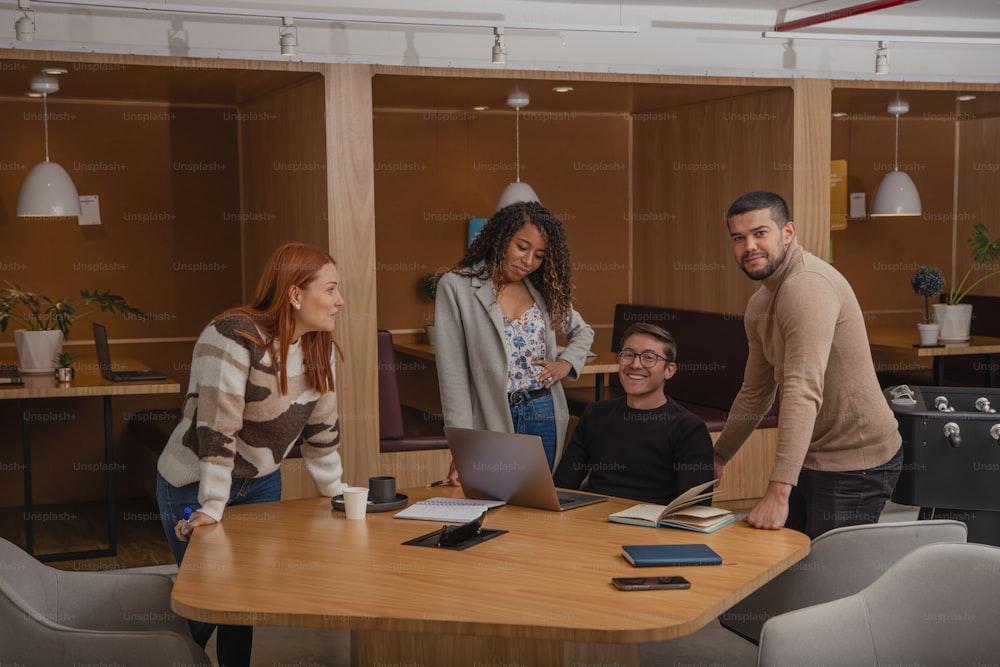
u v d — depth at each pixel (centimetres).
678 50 531
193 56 454
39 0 409
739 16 538
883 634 239
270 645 394
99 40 442
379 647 291
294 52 445
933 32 573
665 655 381
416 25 474
